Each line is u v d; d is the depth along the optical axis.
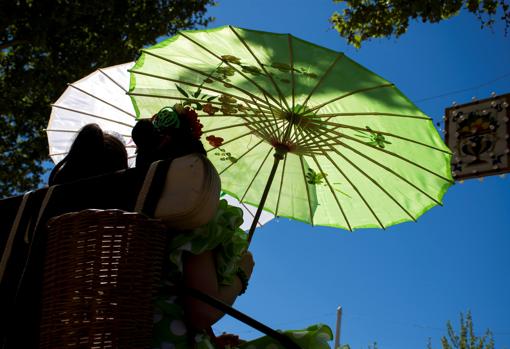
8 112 16.73
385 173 3.59
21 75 15.91
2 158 17.50
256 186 3.93
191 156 1.95
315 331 2.02
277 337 1.87
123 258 1.77
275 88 3.34
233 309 1.88
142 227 1.81
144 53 3.39
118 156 2.33
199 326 1.96
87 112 4.11
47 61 15.91
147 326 1.79
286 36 3.21
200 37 3.29
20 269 2.06
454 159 8.21
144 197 1.92
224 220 2.06
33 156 17.62
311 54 3.19
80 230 1.79
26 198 2.13
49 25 15.20
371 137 3.42
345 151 3.59
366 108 3.29
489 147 8.01
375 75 3.12
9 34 16.02
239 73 3.34
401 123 3.28
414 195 3.59
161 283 1.95
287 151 3.54
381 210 3.76
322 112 3.39
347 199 3.81
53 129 4.12
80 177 2.23
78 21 15.73
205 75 3.36
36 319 1.93
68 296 1.75
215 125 3.73
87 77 4.17
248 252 2.45
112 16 15.88
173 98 3.43
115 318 1.73
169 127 2.24
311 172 3.78
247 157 3.85
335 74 3.20
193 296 1.91
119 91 4.08
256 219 3.48
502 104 8.05
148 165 1.99
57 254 1.81
